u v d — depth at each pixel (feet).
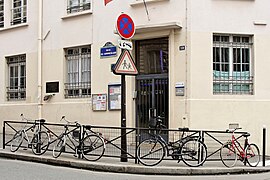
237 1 44.06
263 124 43.96
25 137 40.75
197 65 42.86
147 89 46.01
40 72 54.13
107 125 47.60
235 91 44.42
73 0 52.31
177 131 35.78
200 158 35.06
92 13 49.75
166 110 44.65
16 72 58.44
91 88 49.32
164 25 42.98
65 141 37.42
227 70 44.37
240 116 43.42
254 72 44.34
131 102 46.16
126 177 31.09
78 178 29.81
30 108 55.06
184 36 43.09
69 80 52.42
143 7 45.50
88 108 49.44
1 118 58.65
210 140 42.01
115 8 47.75
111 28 47.96
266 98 44.37
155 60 45.73
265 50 44.57
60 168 34.47
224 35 44.37
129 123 46.06
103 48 48.47
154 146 34.42
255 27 44.45
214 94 43.39
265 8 44.78
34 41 55.47
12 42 58.23
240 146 36.55
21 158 38.86
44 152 38.93
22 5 57.98
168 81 44.32
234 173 34.35
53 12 53.57
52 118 52.70
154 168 32.94
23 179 28.84
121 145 35.42
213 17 43.47
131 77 46.29
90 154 36.11
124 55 34.94
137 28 44.24
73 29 51.49
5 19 59.21
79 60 51.60
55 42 53.21
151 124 44.65
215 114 42.83
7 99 59.11
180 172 32.99
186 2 43.14
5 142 46.06
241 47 44.86
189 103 42.45
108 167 33.50
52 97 52.95
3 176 29.91
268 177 32.65
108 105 47.65
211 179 31.24
